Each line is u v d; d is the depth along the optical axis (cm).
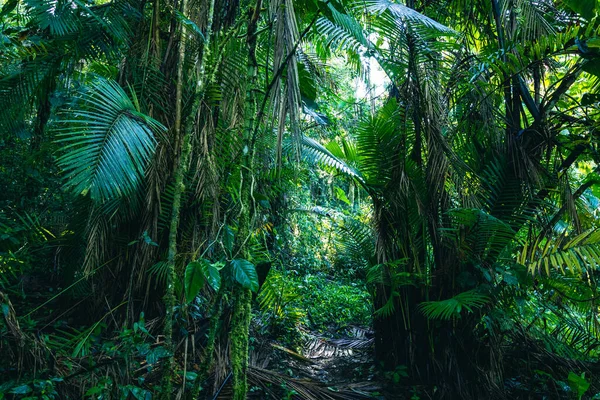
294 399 352
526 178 384
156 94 381
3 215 358
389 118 404
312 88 424
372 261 464
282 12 277
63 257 434
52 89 391
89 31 379
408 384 407
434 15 463
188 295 253
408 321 415
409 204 404
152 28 385
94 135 238
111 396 284
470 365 380
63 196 464
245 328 270
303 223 852
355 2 363
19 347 275
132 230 401
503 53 381
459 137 420
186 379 329
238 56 338
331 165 417
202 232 398
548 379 383
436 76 400
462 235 371
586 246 310
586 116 378
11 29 394
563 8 407
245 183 287
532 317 438
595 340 399
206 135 371
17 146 466
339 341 535
